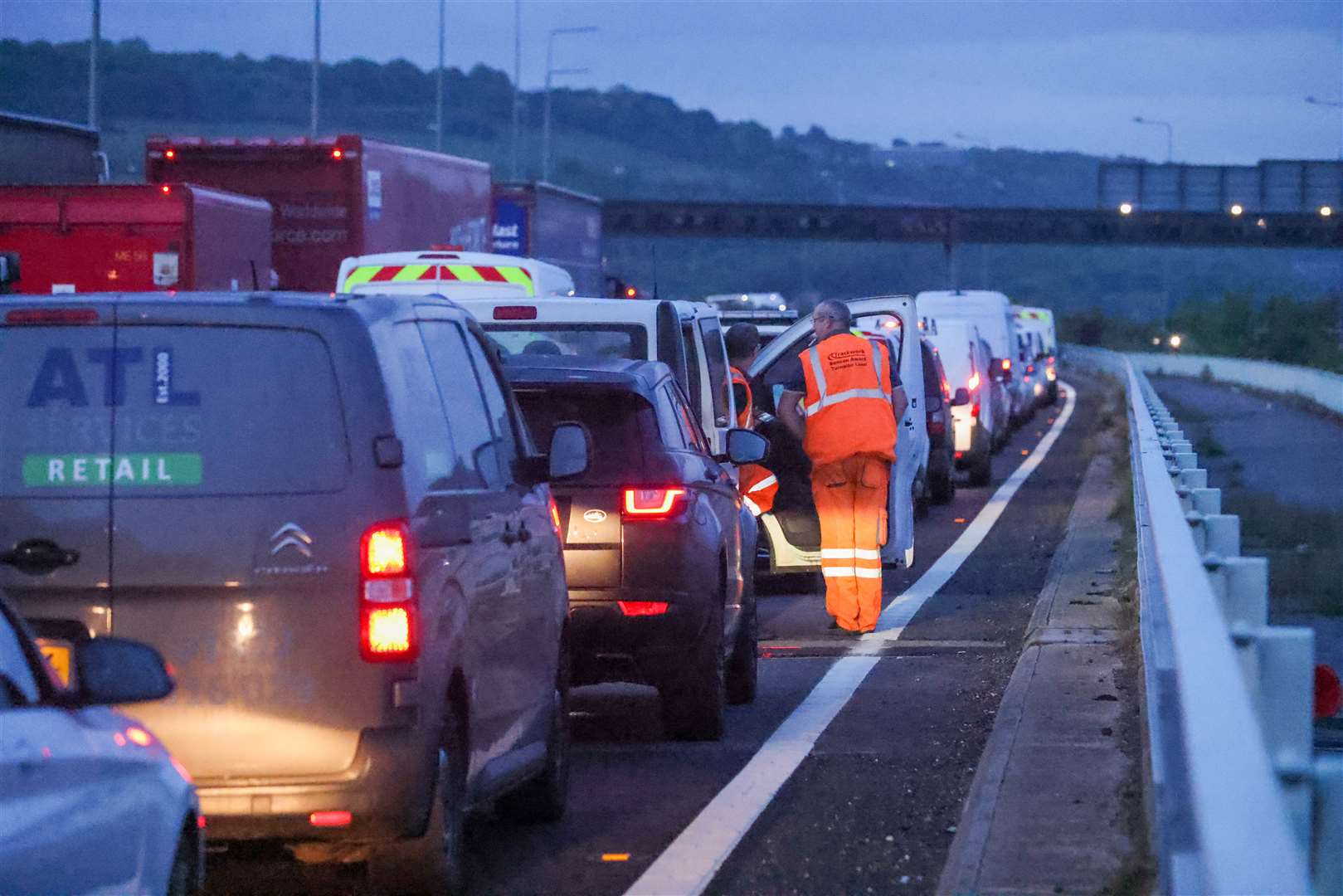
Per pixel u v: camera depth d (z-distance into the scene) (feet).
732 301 376.89
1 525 45.65
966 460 214.69
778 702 84.84
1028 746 66.54
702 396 96.48
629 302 91.30
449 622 48.42
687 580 72.23
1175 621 32.89
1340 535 160.76
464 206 245.04
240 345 46.01
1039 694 77.36
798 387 105.81
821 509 104.32
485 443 55.42
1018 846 52.95
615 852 57.72
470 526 50.96
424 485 47.85
